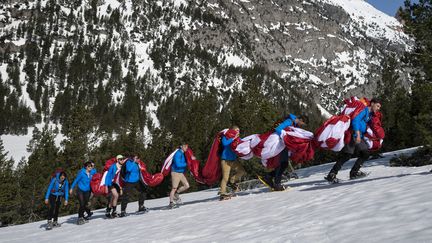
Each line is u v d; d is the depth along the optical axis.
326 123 9.17
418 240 3.03
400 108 33.59
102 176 12.54
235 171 11.25
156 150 62.38
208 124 64.50
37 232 11.42
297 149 9.62
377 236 3.45
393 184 6.79
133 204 20.53
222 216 7.20
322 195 7.25
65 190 12.30
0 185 51.31
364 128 8.99
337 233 3.89
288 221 5.20
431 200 4.45
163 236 6.02
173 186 11.95
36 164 60.84
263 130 37.28
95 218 13.94
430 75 14.88
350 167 17.00
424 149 14.78
